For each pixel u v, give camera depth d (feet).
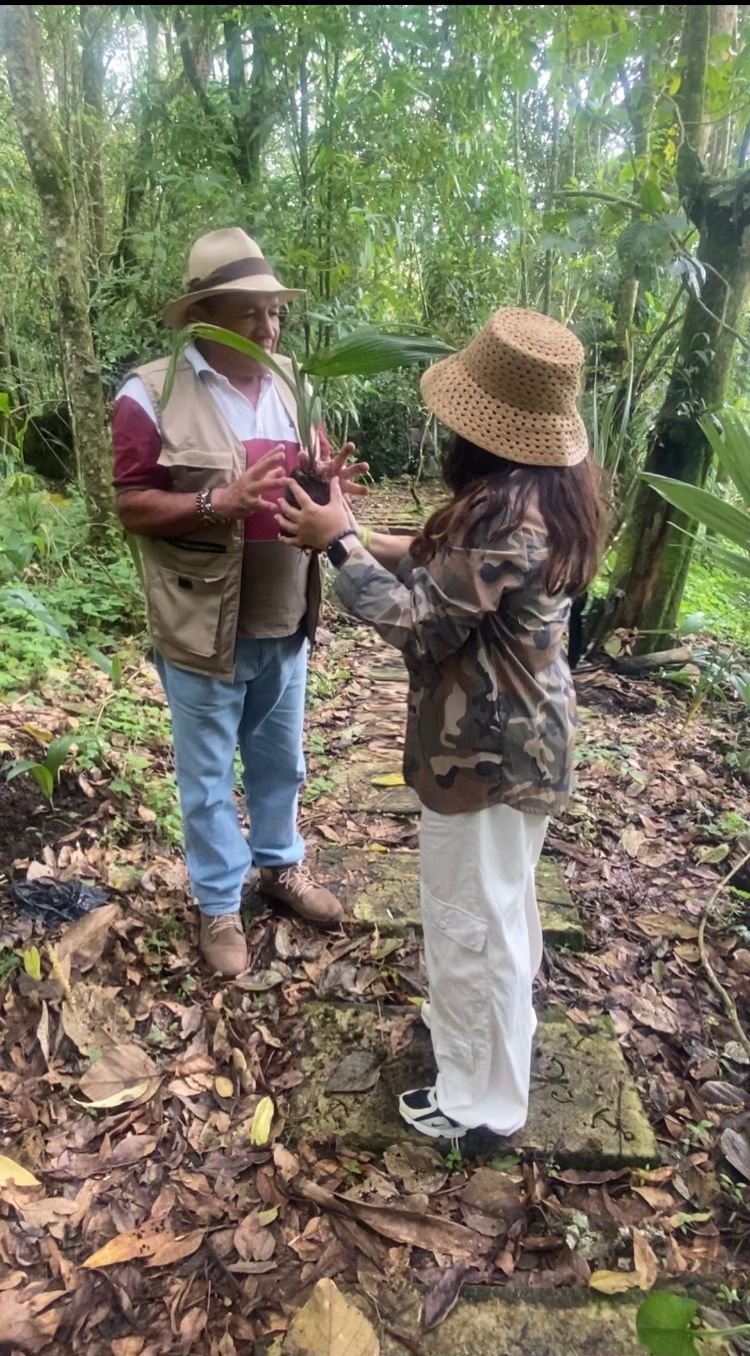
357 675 13.52
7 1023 6.38
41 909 7.26
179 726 6.57
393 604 4.61
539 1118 5.99
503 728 4.79
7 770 8.53
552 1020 6.87
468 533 4.39
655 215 10.95
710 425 5.77
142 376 5.97
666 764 11.09
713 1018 7.10
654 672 13.57
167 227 17.46
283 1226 5.30
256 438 6.16
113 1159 5.62
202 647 6.20
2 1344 4.62
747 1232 5.44
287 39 14.46
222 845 6.89
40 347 23.59
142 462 5.95
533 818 5.21
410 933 7.66
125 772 9.14
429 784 4.99
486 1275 5.09
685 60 12.33
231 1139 5.82
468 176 16.85
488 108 15.67
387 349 5.38
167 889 7.82
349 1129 5.87
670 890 8.66
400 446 29.43
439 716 4.85
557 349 4.29
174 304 5.82
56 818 8.36
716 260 12.20
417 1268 5.11
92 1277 4.97
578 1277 5.10
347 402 17.88
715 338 12.43
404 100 14.92
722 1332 4.40
